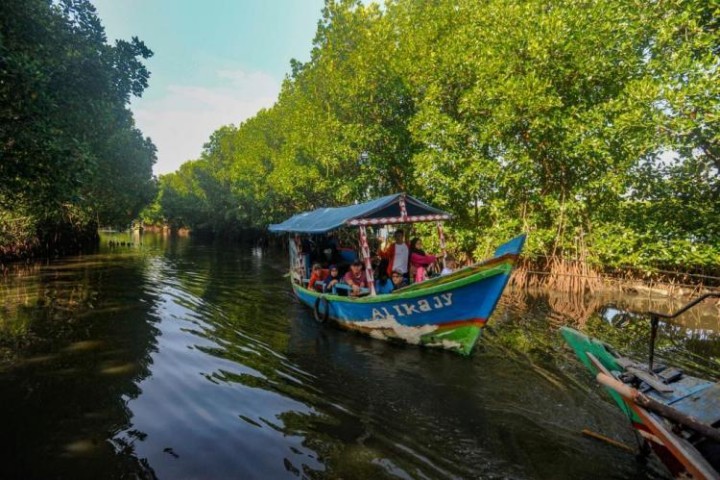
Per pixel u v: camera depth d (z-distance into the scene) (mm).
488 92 14703
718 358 8609
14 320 10750
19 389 6594
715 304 13086
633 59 13336
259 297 14898
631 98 12430
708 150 12805
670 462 4258
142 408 6023
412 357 8352
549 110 14578
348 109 19938
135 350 8516
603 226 15586
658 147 13156
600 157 14492
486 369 7684
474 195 17594
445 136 16375
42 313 11555
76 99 9297
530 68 14477
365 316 9602
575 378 7262
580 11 13664
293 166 25859
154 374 7281
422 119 17172
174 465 4688
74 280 17594
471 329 8109
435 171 16625
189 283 17859
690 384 5105
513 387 6863
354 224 9570
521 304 13570
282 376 7305
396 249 10180
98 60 9398
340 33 20609
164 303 13312
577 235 16188
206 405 6145
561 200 16438
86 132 10438
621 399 5070
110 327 10227
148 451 4961
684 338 9984
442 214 10273
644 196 15055
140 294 14727
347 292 11336
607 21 13312
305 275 14094
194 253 34219
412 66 17781
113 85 10133
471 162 16500
